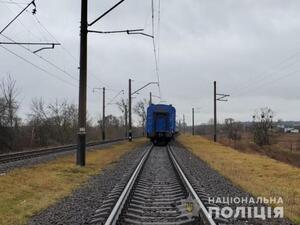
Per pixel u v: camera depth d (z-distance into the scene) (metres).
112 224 10.02
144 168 25.48
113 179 20.34
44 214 12.12
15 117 58.38
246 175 23.31
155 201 13.96
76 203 13.78
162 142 56.06
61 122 75.31
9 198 14.63
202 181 19.56
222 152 45.31
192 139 85.25
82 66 26.84
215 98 77.25
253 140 95.44
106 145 54.44
